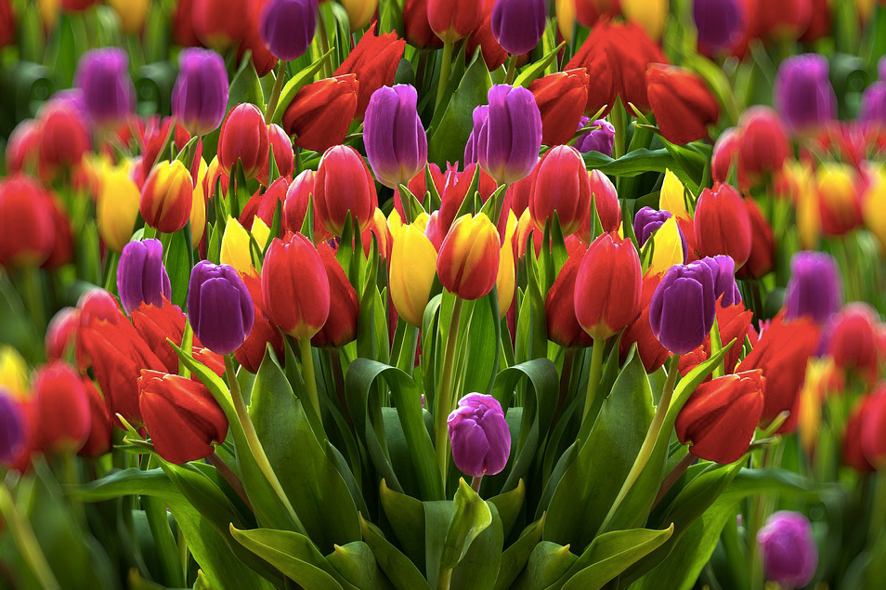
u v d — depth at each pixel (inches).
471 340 75.8
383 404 77.4
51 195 85.7
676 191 86.4
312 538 73.6
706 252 82.4
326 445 73.5
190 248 84.1
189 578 80.0
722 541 78.9
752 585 78.0
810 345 74.3
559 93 85.3
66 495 74.4
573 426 76.2
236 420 71.8
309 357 73.0
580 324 73.6
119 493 74.1
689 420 71.5
